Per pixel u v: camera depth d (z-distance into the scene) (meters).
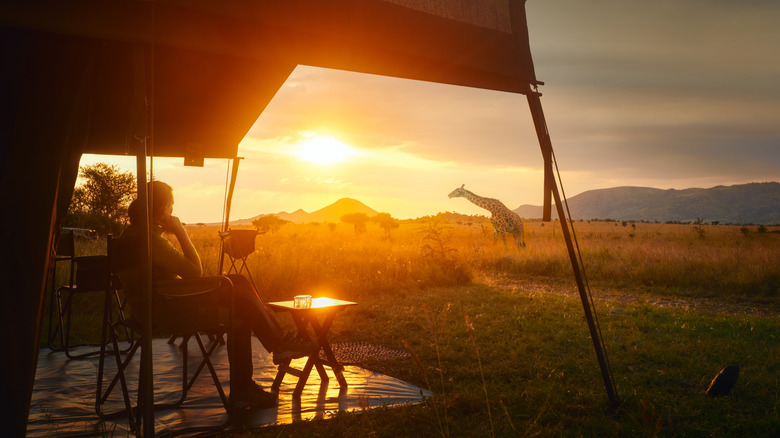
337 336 6.55
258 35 2.98
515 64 3.82
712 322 7.63
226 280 3.68
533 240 25.14
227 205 7.57
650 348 5.89
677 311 8.70
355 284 10.36
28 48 2.60
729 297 11.12
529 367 5.07
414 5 3.37
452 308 8.46
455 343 6.01
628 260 14.77
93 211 24.22
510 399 4.07
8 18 2.41
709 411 3.96
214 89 5.98
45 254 2.55
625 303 9.71
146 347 2.71
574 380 4.71
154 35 2.74
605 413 3.89
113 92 5.40
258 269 9.86
